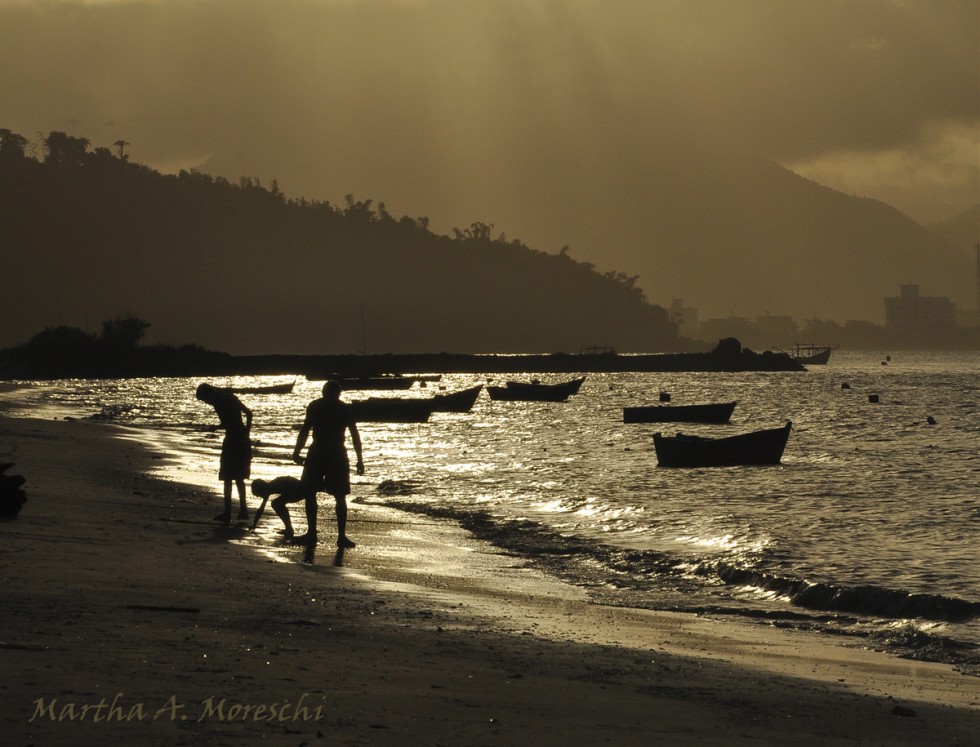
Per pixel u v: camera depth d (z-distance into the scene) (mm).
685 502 59375
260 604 23531
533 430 133500
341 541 36375
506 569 34656
